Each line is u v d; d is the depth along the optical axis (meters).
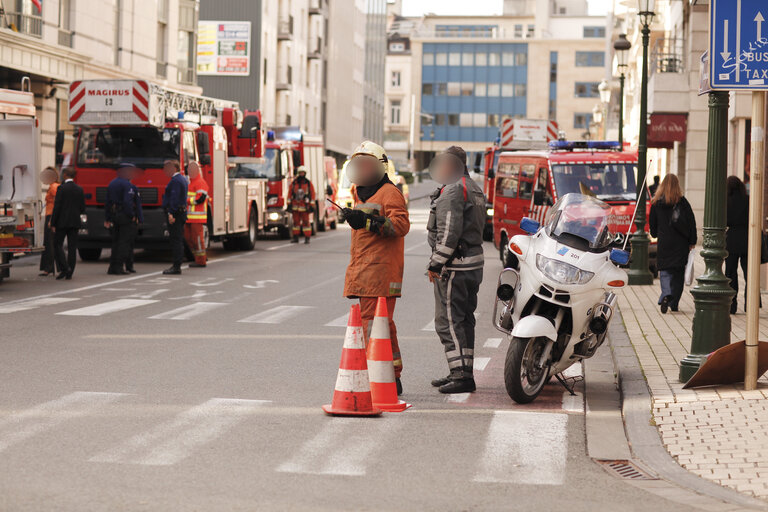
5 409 11.29
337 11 109.88
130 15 53.81
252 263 33.38
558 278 12.21
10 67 40.34
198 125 34.31
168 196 28.72
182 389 12.64
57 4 45.47
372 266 12.51
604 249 12.59
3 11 41.09
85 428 10.43
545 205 31.34
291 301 22.64
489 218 49.12
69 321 18.75
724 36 12.41
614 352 15.65
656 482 8.91
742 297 24.56
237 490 8.28
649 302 23.25
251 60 81.94
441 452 9.84
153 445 9.77
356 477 8.83
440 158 12.70
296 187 44.03
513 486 8.69
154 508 7.71
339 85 112.12
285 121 90.56
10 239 25.23
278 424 10.86
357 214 12.25
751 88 12.36
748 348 12.34
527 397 12.24
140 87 32.09
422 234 54.16
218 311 20.66
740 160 39.69
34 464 8.95
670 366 14.29
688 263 18.75
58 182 28.19
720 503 8.25
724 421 10.84
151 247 32.53
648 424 10.91
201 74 82.25
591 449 10.08
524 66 169.88
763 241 21.09
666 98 48.66
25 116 25.67
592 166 31.52
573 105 169.38
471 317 13.15
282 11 88.69
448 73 171.38
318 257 36.34
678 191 20.80
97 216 32.78
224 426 10.68
